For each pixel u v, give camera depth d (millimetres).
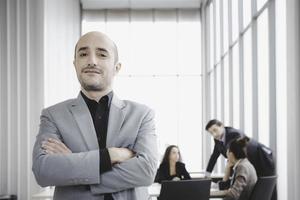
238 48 5855
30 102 5801
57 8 7246
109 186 1121
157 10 10242
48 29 6477
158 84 10164
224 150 5039
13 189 5555
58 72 7211
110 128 1188
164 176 4684
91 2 9977
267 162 3711
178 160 4777
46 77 6191
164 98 10117
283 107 3914
